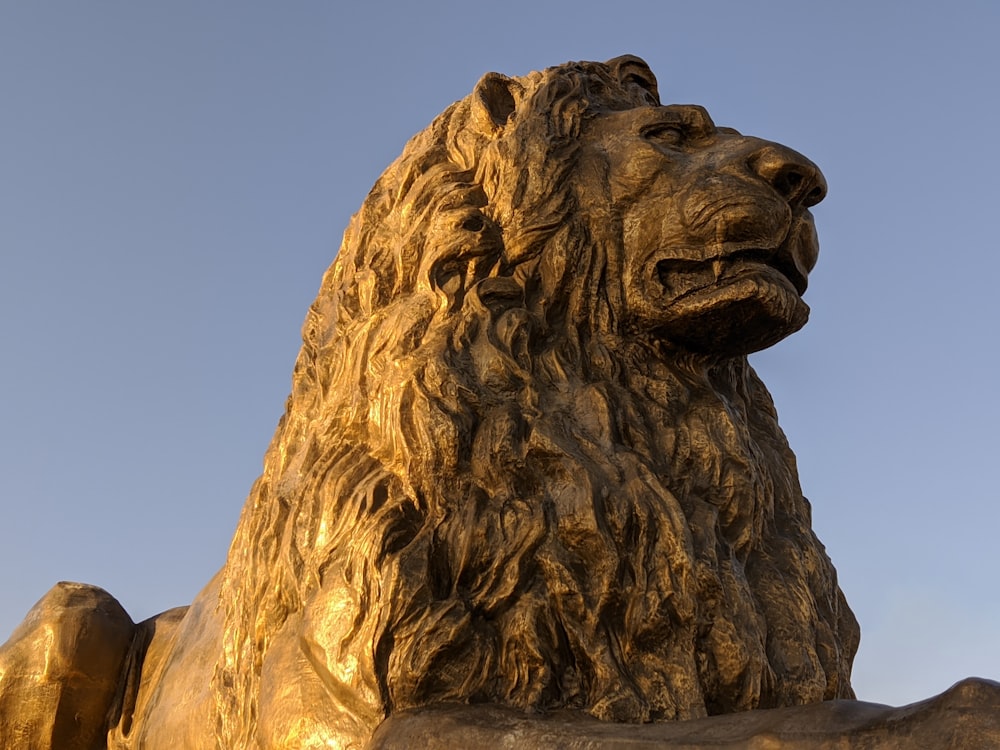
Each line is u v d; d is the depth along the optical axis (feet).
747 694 8.02
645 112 9.08
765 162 8.61
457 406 8.25
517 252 8.82
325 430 8.79
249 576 8.90
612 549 7.93
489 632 7.81
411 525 8.07
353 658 7.77
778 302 8.50
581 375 8.63
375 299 9.05
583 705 7.76
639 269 8.77
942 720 5.80
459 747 7.09
